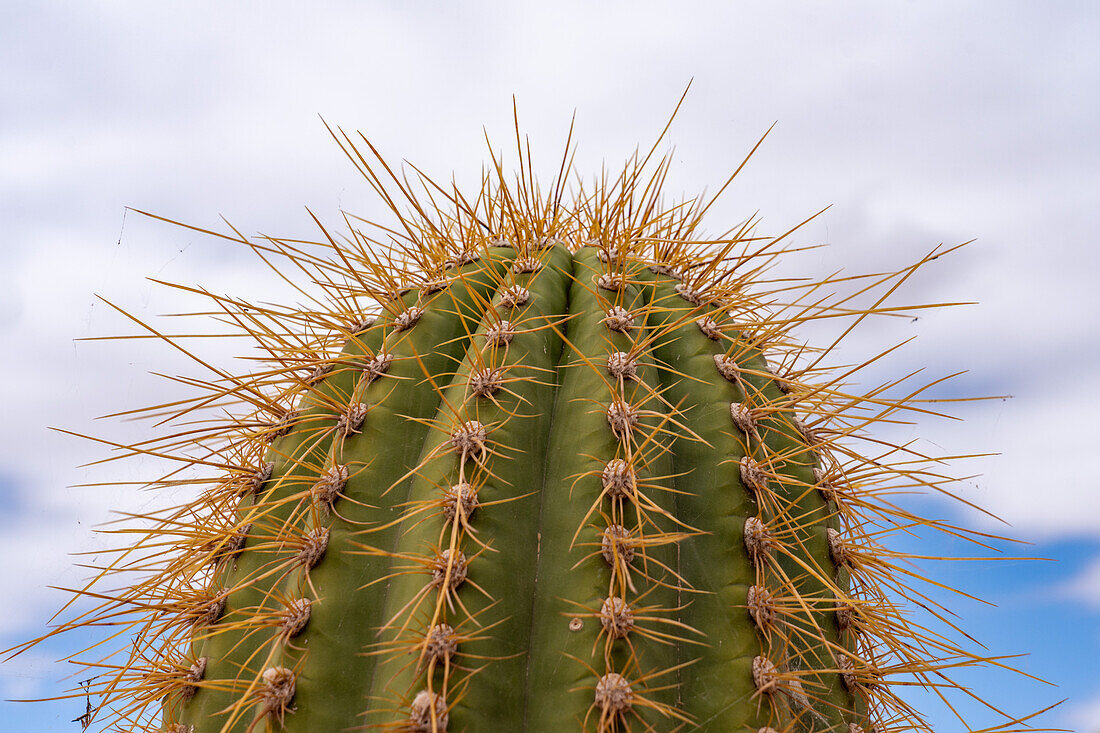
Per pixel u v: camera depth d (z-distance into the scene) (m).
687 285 0.57
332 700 0.44
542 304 0.53
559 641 0.45
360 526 0.47
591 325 0.52
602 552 0.45
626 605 0.44
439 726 0.42
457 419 0.48
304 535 0.48
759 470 0.49
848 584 0.53
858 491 0.54
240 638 0.50
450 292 0.54
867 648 0.53
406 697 0.43
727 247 0.56
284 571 0.49
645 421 0.49
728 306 0.54
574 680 0.44
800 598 0.47
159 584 0.53
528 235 0.57
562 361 0.52
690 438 0.51
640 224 0.61
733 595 0.47
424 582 0.45
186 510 0.54
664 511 0.46
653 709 0.44
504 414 0.48
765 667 0.46
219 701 0.49
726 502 0.49
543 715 0.44
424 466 0.48
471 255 0.57
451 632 0.43
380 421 0.49
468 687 0.43
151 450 0.53
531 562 0.46
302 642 0.45
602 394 0.49
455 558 0.44
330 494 0.48
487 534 0.46
